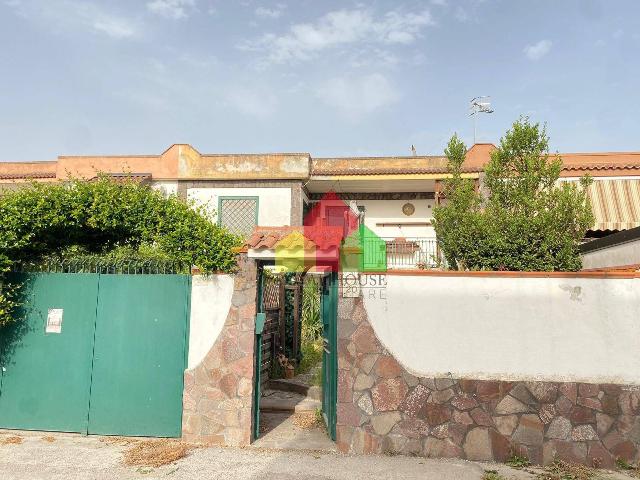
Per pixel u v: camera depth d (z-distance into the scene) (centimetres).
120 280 685
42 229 691
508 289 624
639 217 1348
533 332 613
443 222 978
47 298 690
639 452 582
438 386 616
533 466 584
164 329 671
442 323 627
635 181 1423
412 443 611
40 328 685
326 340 757
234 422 643
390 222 2003
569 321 611
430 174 1752
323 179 1784
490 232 836
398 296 638
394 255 1800
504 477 541
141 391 664
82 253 739
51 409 671
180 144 1741
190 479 514
